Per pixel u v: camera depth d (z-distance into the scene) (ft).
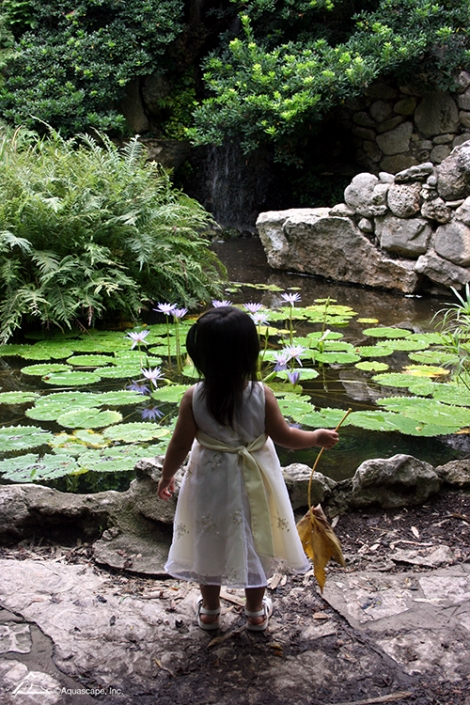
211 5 36.52
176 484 8.14
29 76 33.01
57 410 12.61
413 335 17.85
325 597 6.95
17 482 9.78
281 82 30.55
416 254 23.06
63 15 34.12
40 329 18.75
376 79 31.40
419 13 29.35
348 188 24.22
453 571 7.42
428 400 13.17
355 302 22.18
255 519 6.03
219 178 38.45
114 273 18.90
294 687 5.71
